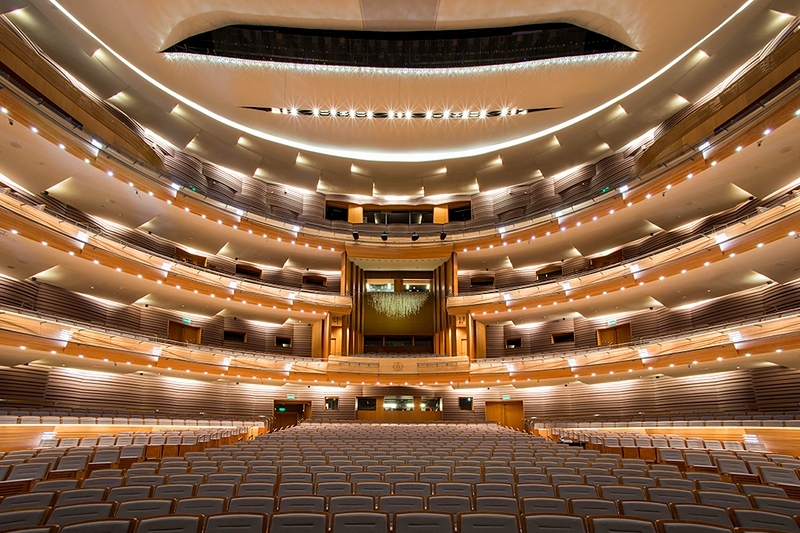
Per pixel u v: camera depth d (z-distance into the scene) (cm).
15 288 1588
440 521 408
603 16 1478
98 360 1580
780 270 1520
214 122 2077
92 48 1609
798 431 1229
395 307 2714
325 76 1798
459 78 1808
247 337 2431
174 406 2028
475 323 2419
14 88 1252
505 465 781
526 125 2127
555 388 2292
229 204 2102
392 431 1549
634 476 660
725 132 1445
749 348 1455
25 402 1551
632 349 1805
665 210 1834
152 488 529
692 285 1761
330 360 2195
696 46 1623
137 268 1717
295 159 2397
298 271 2644
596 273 1983
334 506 486
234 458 838
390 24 1538
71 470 781
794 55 1331
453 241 2453
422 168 2519
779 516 421
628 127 2038
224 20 1516
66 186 1656
